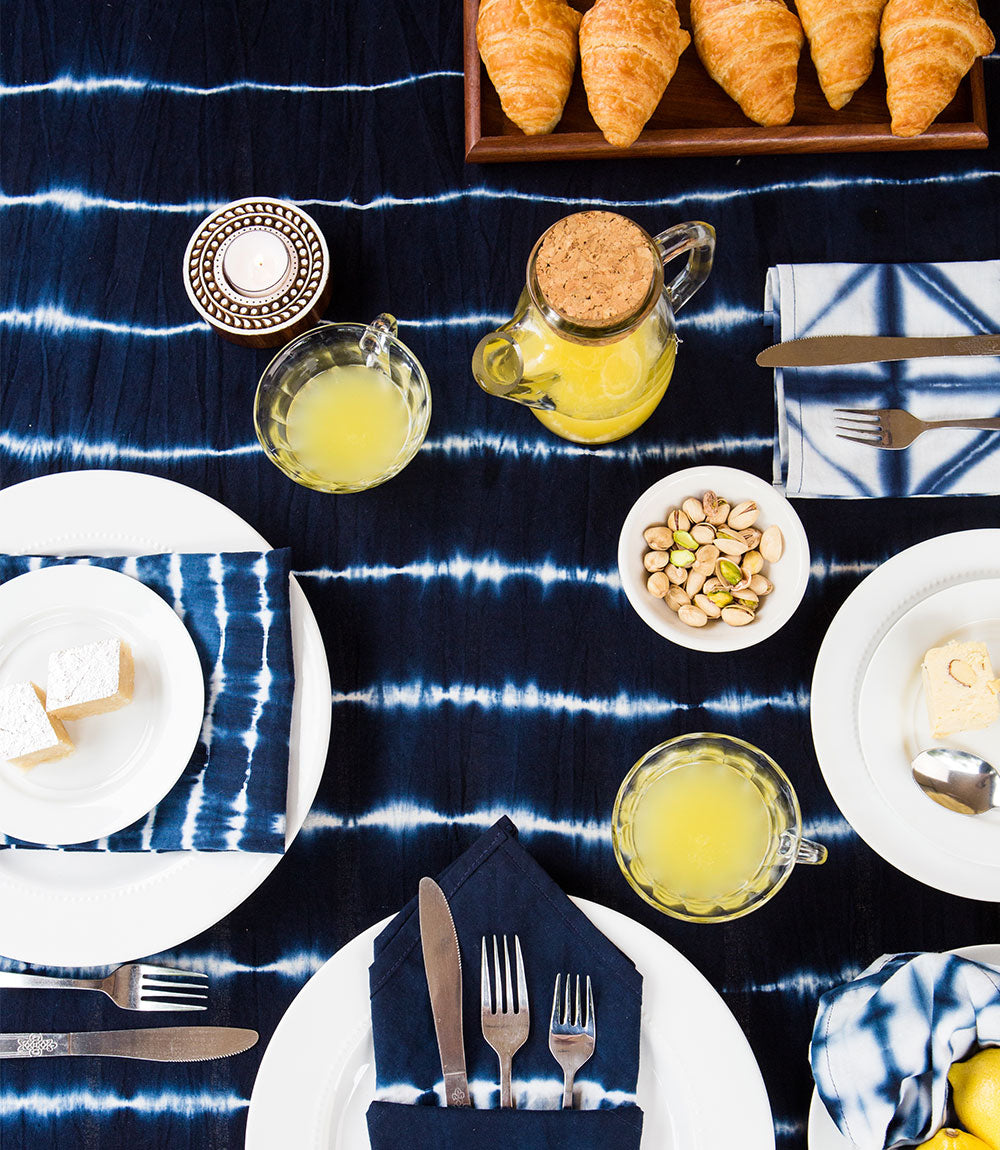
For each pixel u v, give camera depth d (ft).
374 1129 2.75
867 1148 2.68
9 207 3.33
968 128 3.15
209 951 3.04
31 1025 3.02
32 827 2.83
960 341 3.06
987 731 2.91
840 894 3.02
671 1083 2.83
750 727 3.10
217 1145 2.98
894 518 3.16
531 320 2.66
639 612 2.90
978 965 2.72
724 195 3.28
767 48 2.94
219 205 3.33
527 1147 2.73
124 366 3.29
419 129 3.32
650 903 2.92
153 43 3.38
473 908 2.89
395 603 3.18
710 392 3.22
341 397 3.11
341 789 3.10
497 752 3.11
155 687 2.97
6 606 2.93
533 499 3.21
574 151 3.19
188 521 3.06
